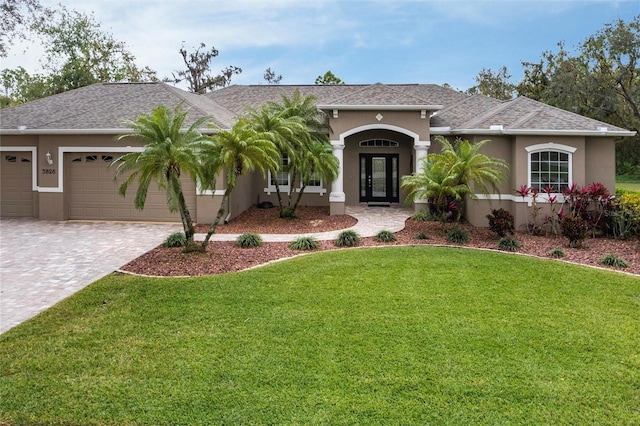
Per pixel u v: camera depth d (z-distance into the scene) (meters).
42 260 11.19
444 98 23.08
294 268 10.09
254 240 12.62
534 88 41.28
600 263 11.03
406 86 24.59
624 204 14.04
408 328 6.77
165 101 18.52
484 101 21.52
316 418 4.52
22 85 43.22
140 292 8.44
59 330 6.70
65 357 5.83
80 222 17.09
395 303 7.86
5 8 15.67
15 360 5.75
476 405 4.77
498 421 4.49
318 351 5.99
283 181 21.77
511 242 12.53
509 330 6.71
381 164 21.88
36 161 17.64
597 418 4.55
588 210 14.87
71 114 18.03
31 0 16.31
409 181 13.86
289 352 5.96
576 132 14.97
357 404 4.77
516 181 15.57
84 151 17.08
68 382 5.21
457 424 4.44
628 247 12.74
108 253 11.95
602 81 36.16
